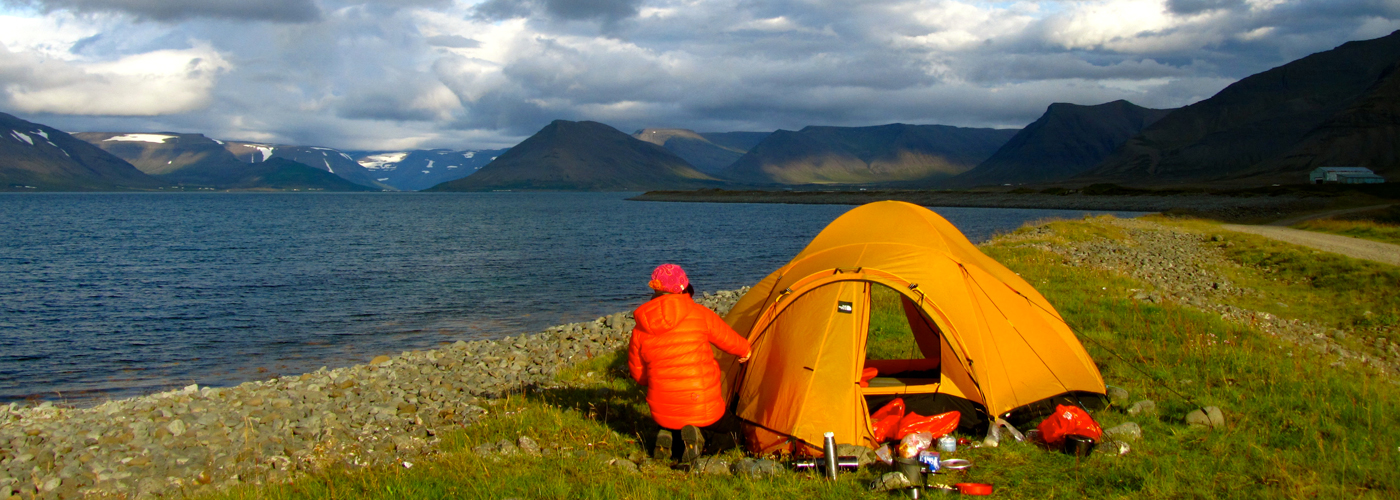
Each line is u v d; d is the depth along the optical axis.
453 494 5.29
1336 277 16.27
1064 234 29.22
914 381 7.17
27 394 13.26
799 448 6.17
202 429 7.90
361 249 42.16
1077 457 5.70
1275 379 7.70
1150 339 9.91
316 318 20.23
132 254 39.78
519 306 21.78
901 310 12.12
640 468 5.97
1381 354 10.95
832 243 7.95
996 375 6.82
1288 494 4.91
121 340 17.72
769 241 46.44
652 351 5.85
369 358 15.61
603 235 53.19
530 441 6.68
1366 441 5.80
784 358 6.59
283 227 67.25
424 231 59.75
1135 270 18.84
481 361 12.16
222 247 44.09
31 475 6.55
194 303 23.06
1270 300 15.14
